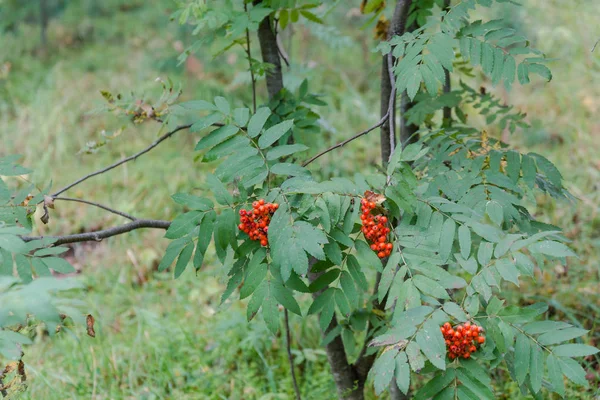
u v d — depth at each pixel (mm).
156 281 4699
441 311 1676
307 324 3881
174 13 2600
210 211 1952
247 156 2004
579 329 1677
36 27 9359
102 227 5348
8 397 2084
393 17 2482
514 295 3801
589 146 5176
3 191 2113
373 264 1819
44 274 1801
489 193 2074
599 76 5965
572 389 3125
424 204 1912
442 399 1684
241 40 2635
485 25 2092
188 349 3855
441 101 2766
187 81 6664
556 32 6352
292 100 2773
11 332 1485
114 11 9531
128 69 7695
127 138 6430
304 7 2635
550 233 1729
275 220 1796
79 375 3705
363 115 6023
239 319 3715
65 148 6266
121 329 4199
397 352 1622
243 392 3539
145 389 3561
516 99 5984
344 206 1836
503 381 3297
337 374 2922
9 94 7488
